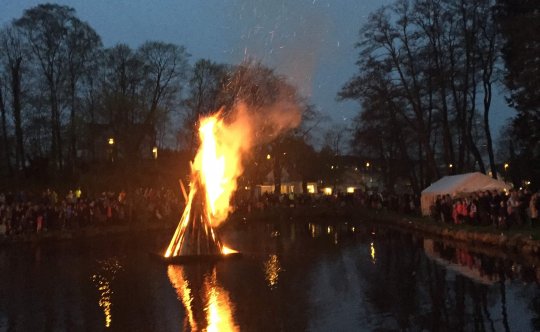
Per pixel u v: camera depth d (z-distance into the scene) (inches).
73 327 449.1
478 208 1104.8
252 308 499.2
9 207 1236.5
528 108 1251.8
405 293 551.8
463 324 418.6
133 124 1857.8
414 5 1770.4
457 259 781.9
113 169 1868.8
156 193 1704.0
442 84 1790.1
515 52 1197.1
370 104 1883.6
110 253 976.3
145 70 2075.5
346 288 595.2
